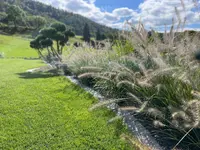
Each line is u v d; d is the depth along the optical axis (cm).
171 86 244
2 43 3375
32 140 239
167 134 227
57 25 1117
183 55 249
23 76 707
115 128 260
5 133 255
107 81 380
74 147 223
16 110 335
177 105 230
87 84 530
